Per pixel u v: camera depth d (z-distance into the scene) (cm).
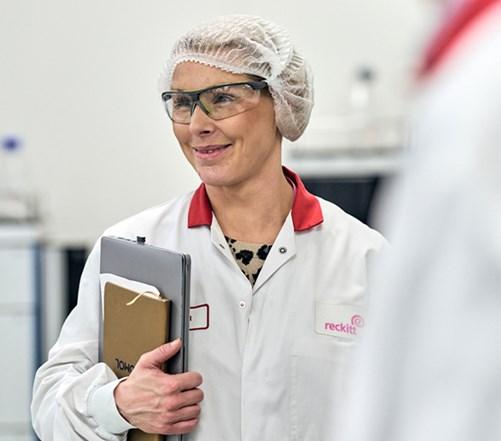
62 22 449
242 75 166
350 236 179
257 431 167
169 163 458
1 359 390
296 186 181
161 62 452
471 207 54
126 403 158
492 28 55
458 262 55
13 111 453
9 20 448
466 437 55
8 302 390
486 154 54
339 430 64
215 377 169
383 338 58
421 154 57
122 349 168
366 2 444
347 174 350
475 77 55
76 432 166
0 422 390
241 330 171
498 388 54
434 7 57
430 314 56
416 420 56
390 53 445
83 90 454
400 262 58
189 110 166
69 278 418
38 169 456
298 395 169
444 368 56
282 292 171
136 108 455
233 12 449
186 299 157
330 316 171
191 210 179
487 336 54
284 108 170
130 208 461
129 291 166
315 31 448
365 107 421
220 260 174
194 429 167
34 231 395
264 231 176
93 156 457
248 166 167
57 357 178
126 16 449
